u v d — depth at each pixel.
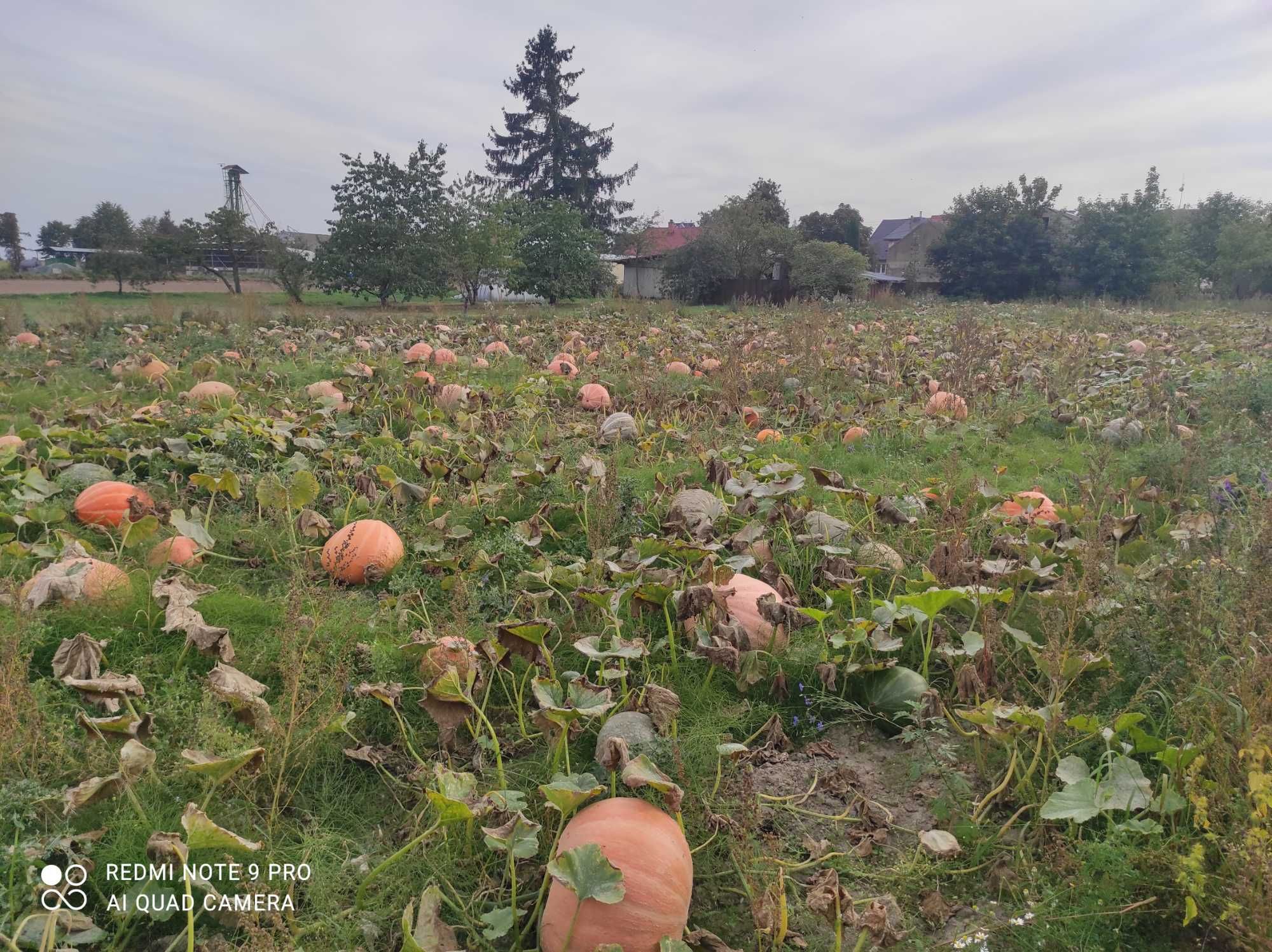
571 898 2.93
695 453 8.50
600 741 3.72
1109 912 3.07
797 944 3.08
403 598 5.12
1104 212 47.06
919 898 3.33
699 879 3.37
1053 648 3.85
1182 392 11.35
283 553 5.99
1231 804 3.16
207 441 8.28
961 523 5.94
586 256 41.28
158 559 5.42
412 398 10.43
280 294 39.78
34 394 11.11
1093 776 3.61
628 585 4.71
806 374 12.85
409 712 4.29
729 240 41.25
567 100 58.91
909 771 3.98
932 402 10.98
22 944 2.69
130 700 3.72
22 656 3.87
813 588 5.43
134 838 3.15
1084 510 6.42
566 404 11.50
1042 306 36.66
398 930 3.03
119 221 55.16
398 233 34.41
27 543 6.04
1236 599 4.28
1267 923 2.76
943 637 4.98
